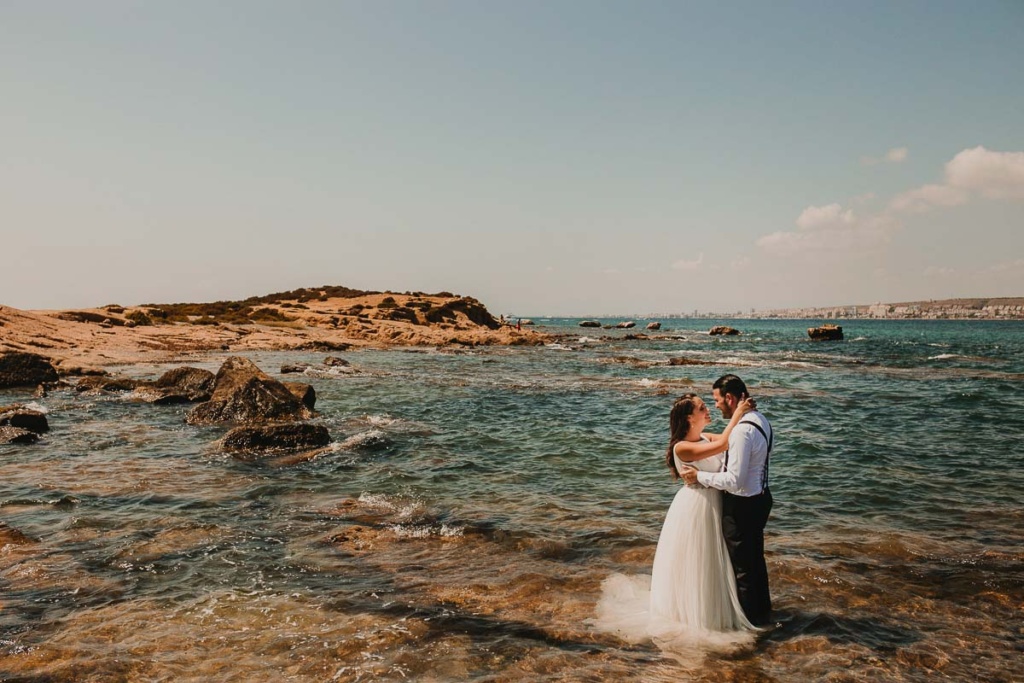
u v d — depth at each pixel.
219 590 5.66
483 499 8.89
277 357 36.69
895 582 5.93
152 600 5.43
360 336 54.19
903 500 8.76
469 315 78.94
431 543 7.06
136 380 22.31
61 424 14.77
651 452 12.17
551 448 12.52
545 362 36.94
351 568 6.28
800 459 11.30
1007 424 14.98
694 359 38.69
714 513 5.01
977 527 7.58
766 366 34.31
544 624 5.05
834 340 71.12
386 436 13.37
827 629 4.97
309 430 12.55
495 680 4.12
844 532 7.41
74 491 8.91
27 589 5.63
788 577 6.02
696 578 4.94
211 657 4.43
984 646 4.72
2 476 9.78
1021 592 5.72
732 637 4.84
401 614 5.20
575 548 6.91
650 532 7.43
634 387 23.64
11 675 4.13
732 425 4.99
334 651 4.53
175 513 7.98
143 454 11.62
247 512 8.13
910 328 149.88
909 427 14.64
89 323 42.25
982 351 50.28
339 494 9.12
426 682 4.09
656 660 4.45
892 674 4.28
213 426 14.71
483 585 5.87
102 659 4.36
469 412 17.33
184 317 55.50
